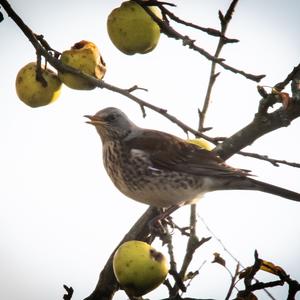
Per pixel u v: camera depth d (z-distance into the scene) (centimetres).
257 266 880
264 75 869
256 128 1043
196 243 983
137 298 923
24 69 1014
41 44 1002
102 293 1061
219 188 1262
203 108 1101
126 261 848
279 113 1014
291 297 869
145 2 882
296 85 1019
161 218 1049
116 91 948
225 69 882
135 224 1138
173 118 937
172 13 889
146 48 1002
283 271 877
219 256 955
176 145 1262
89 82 980
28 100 1016
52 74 1016
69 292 930
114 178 1305
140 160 1252
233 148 1090
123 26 977
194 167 1238
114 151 1291
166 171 1242
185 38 872
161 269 852
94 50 993
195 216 1043
